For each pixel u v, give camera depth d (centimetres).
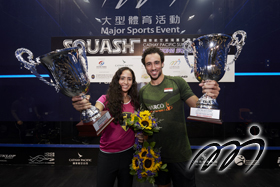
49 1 253
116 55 246
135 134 122
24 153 262
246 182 207
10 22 258
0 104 265
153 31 250
